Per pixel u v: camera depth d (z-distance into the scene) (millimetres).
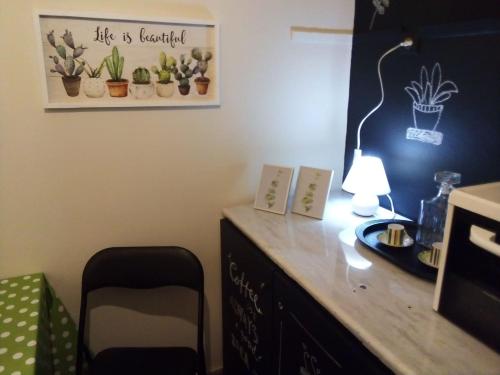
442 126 1390
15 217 1408
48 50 1303
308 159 1829
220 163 1662
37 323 1151
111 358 1447
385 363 821
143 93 1454
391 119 1605
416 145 1503
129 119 1472
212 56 1519
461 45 1287
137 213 1580
